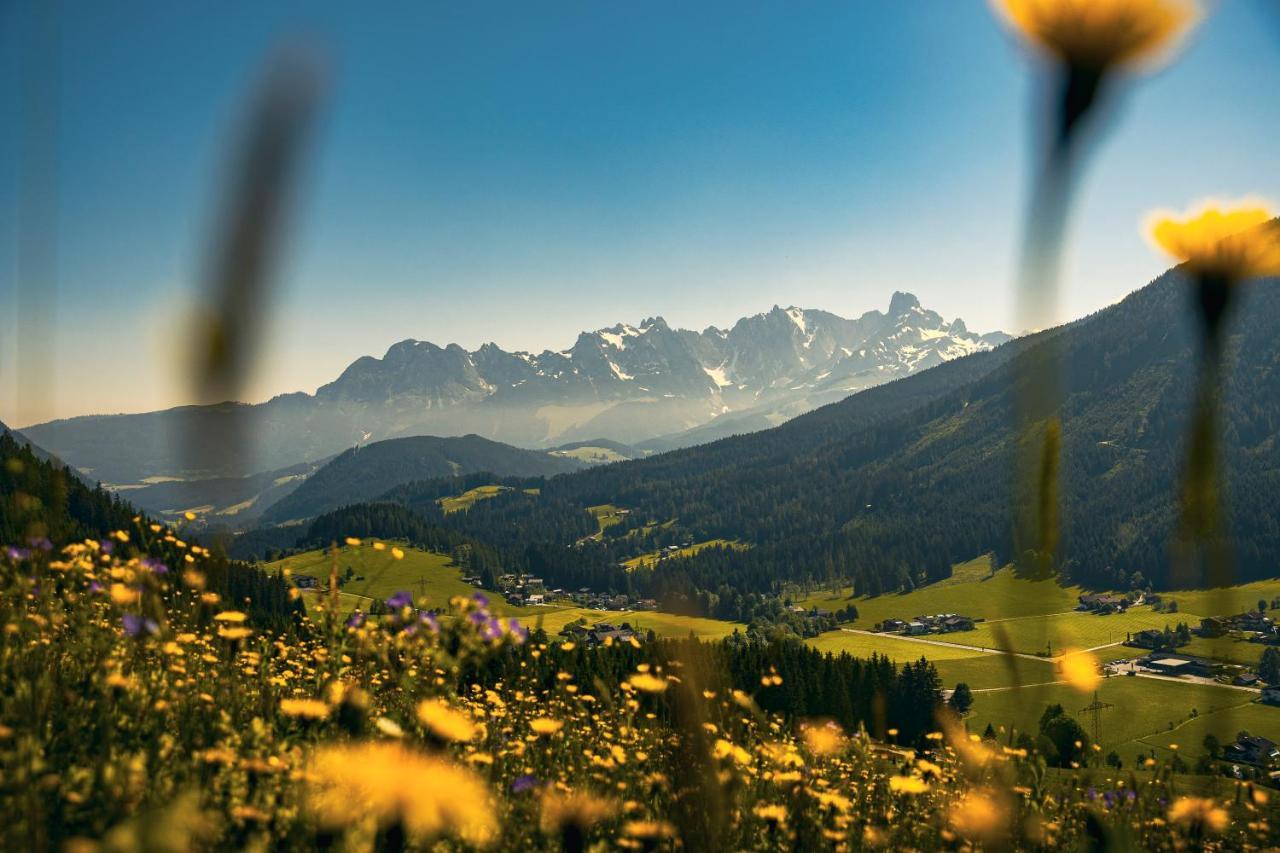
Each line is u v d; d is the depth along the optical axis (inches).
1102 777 172.7
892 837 159.2
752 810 145.4
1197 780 167.0
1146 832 156.1
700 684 98.3
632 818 153.0
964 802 127.9
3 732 122.9
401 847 86.4
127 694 157.6
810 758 175.9
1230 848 157.8
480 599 173.2
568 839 128.8
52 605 179.9
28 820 103.2
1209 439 61.4
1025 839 122.0
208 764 139.3
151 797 123.0
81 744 142.1
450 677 167.6
